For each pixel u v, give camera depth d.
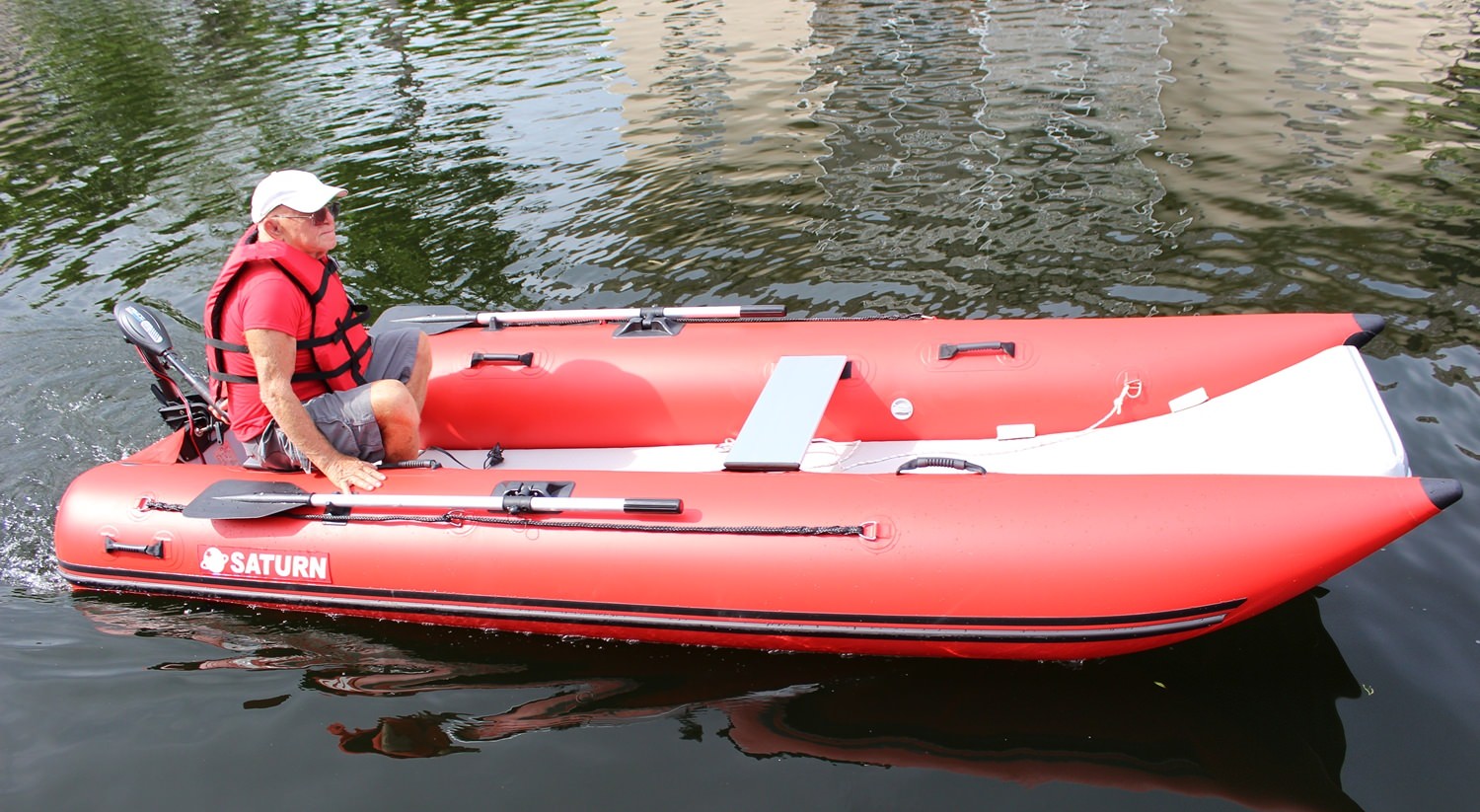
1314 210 5.28
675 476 3.03
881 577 2.76
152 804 2.60
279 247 3.01
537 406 3.68
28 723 2.87
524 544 2.99
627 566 2.91
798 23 9.59
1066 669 2.90
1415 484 2.61
